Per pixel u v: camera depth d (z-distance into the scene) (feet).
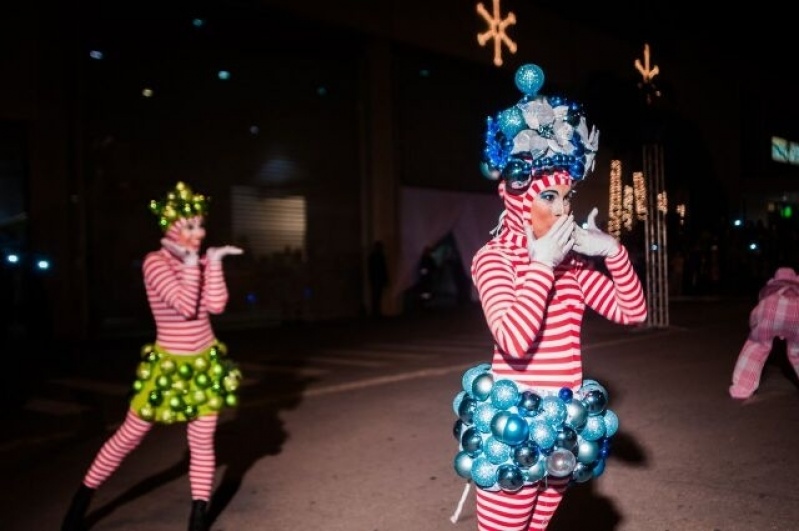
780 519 14.61
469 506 16.15
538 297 8.16
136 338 50.03
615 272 9.45
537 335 9.03
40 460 21.12
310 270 61.67
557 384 9.03
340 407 26.68
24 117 46.14
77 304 48.37
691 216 84.58
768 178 100.58
